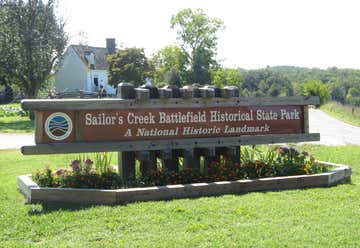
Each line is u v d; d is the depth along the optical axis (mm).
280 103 8344
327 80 117625
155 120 7457
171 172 7457
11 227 5363
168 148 7523
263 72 107625
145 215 5770
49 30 38125
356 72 112000
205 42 63562
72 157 11648
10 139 19141
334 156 11953
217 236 4969
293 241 4824
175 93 7672
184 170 7543
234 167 7840
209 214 5820
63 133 6922
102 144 7090
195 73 62938
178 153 7902
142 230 5223
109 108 7129
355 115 38594
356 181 8312
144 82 54688
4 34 37344
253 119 8172
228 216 5742
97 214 5820
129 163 7492
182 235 5023
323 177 7727
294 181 7539
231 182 7102
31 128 25375
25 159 11633
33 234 5121
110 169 7531
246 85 105500
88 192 6449
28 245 4711
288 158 8438
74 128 6984
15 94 59062
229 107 7984
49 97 42156
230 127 8000
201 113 7785
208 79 63344
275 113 8344
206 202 6426
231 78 65062
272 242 4773
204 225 5367
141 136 7379
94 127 7094
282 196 6879
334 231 5160
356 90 90812
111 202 6395
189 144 7668
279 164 8195
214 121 7875
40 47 37500
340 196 6867
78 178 7004
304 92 79438
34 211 6004
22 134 21875
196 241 4812
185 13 63281
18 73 38312
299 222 5512
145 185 7176
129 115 7293
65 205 6332
